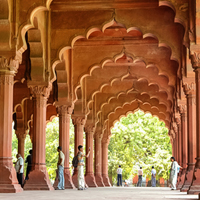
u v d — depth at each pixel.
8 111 9.78
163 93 21.05
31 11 10.12
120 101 23.73
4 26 9.99
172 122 22.09
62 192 10.95
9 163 9.70
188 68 12.77
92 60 15.52
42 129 12.41
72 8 12.63
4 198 7.39
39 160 12.24
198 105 10.34
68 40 12.57
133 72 18.34
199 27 10.44
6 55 9.90
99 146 24.05
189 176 12.72
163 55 15.37
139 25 12.56
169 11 12.63
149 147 38.09
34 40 12.27
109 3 12.52
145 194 10.77
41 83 12.48
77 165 13.73
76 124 18.22
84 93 18.45
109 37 15.47
